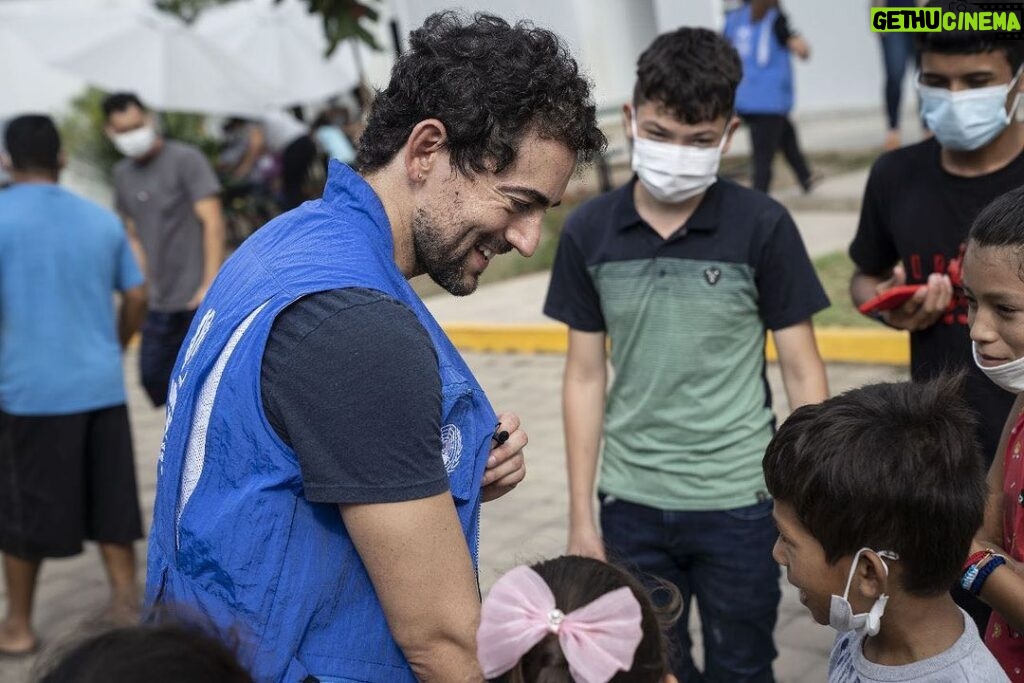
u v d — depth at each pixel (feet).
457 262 6.14
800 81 48.44
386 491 5.29
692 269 9.57
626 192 9.97
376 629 5.61
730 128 9.56
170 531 5.91
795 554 6.09
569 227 10.19
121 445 14.67
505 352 27.25
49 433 14.08
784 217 9.50
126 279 15.03
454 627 5.46
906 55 33.17
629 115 9.83
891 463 5.70
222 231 20.06
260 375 5.46
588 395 10.38
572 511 10.25
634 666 5.09
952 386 6.20
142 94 36.70
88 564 17.35
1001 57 8.49
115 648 4.35
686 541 9.89
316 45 41.04
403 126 5.99
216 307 6.04
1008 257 6.44
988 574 6.41
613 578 5.31
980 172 9.00
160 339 20.03
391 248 6.01
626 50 35.09
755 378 9.87
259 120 43.83
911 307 8.96
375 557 5.39
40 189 14.16
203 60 37.68
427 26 6.12
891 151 9.74
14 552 14.24
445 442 5.70
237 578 5.47
